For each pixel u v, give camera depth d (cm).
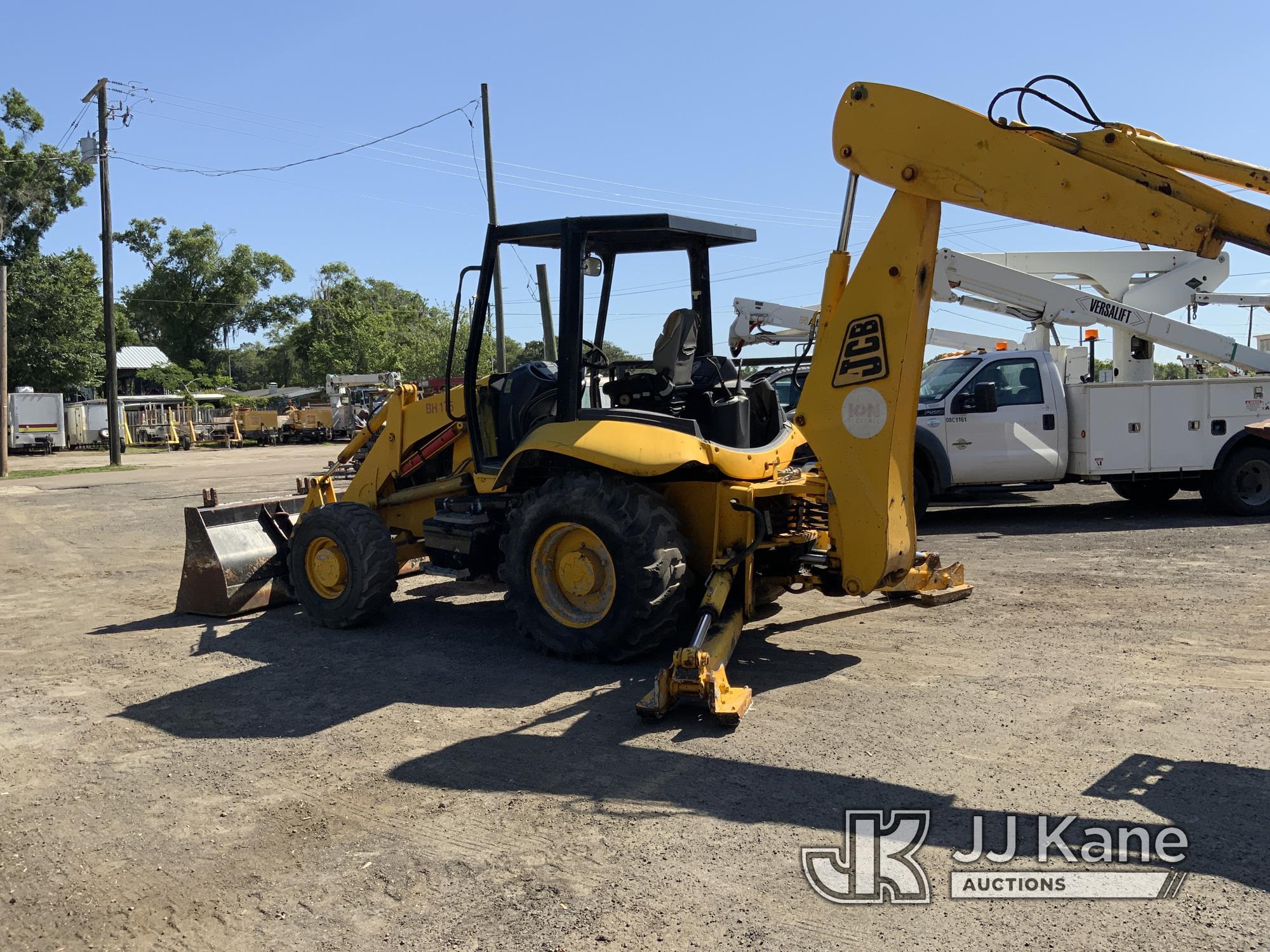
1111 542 934
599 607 551
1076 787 372
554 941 280
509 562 573
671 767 405
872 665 546
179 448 4047
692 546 569
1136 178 414
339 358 6875
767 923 286
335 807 379
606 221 553
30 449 3647
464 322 693
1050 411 1082
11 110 4503
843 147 482
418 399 711
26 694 545
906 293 479
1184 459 1080
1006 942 272
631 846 337
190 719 492
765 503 578
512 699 502
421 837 350
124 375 6250
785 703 484
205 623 708
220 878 327
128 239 7356
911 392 497
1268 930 274
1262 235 390
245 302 7519
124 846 352
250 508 763
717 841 338
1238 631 593
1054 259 1345
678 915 292
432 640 632
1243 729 430
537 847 339
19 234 4544
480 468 633
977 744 419
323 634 661
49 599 844
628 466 519
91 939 293
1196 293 1341
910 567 529
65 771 426
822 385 510
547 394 617
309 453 3516
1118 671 520
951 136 451
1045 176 429
